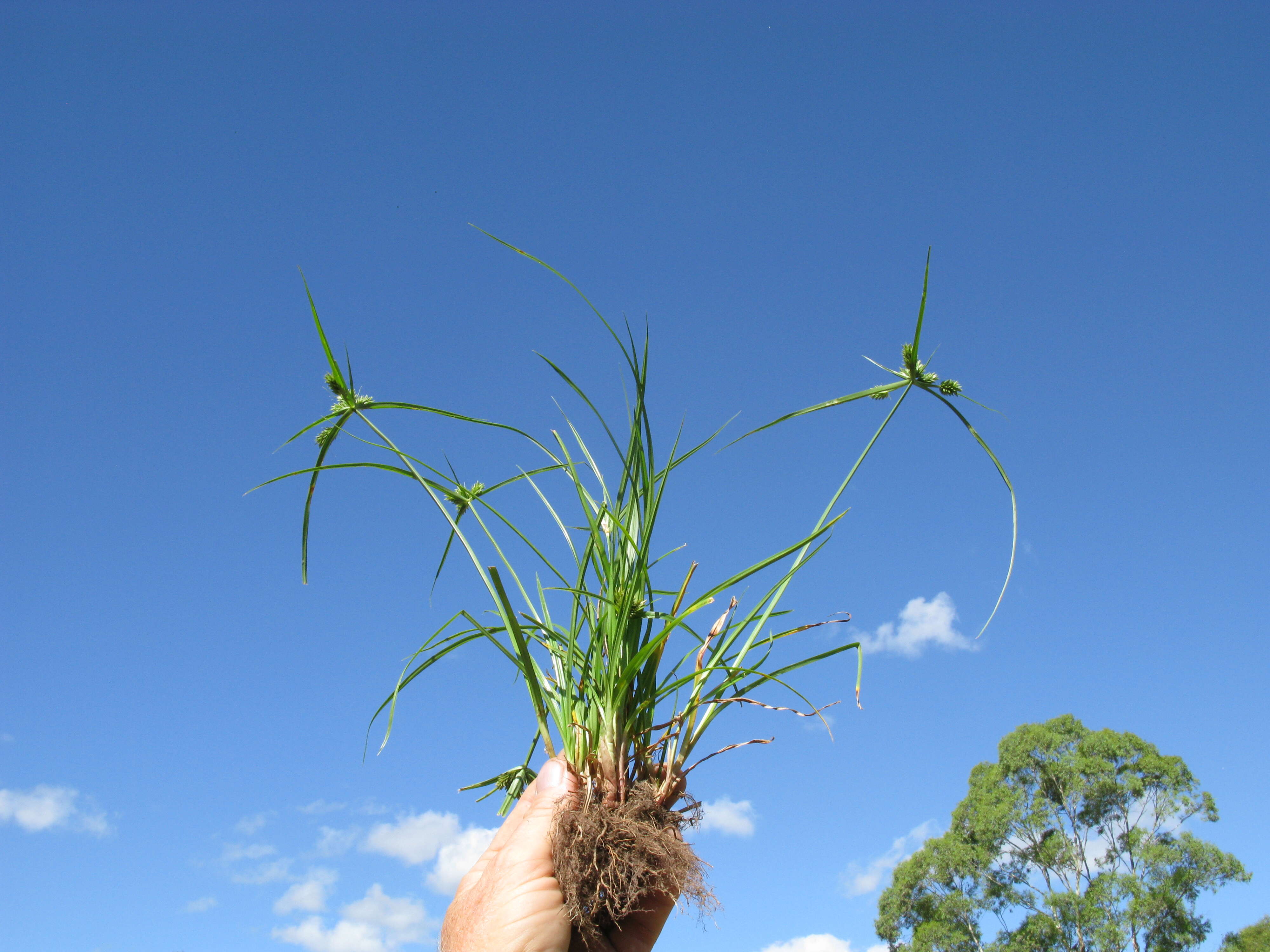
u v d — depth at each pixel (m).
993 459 0.59
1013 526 0.58
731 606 0.66
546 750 0.61
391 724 0.60
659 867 0.59
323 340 0.60
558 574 0.64
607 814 0.59
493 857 0.59
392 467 0.62
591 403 0.63
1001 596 0.56
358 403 0.60
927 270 0.59
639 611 0.63
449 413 0.62
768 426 0.63
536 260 0.60
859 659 0.60
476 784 0.67
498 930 0.56
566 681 0.63
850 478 0.62
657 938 0.61
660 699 0.63
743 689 0.62
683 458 0.64
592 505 0.64
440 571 0.65
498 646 0.63
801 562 0.63
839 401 0.62
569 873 0.57
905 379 0.61
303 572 0.60
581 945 0.59
